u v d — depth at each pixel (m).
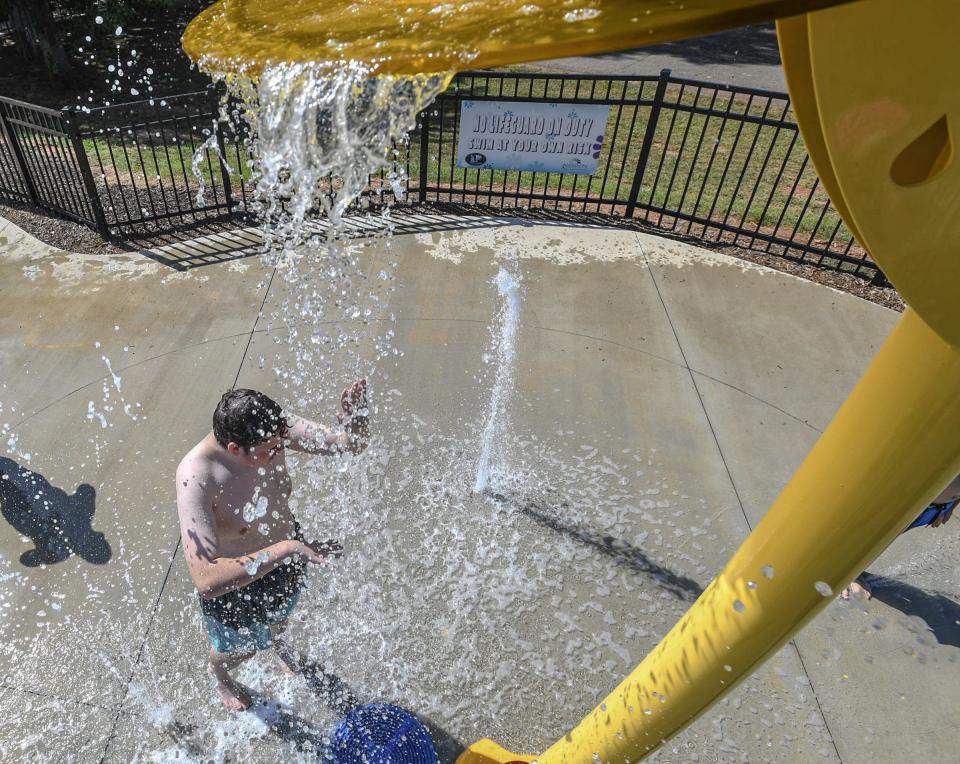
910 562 3.51
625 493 3.84
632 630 3.16
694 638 1.51
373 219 6.41
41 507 3.51
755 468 4.05
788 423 4.40
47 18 9.81
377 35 0.92
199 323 4.91
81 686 2.80
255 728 2.70
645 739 1.77
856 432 1.13
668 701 1.63
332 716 2.76
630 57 14.12
